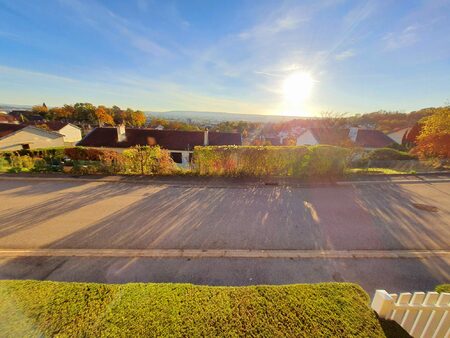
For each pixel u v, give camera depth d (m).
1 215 6.73
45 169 11.30
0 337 2.33
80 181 10.05
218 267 4.62
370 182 10.64
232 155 11.09
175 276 4.36
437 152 17.25
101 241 5.47
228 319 2.61
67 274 4.38
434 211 7.52
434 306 2.76
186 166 12.08
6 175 10.59
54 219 6.54
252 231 6.06
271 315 2.69
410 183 10.64
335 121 30.91
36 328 2.45
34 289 3.01
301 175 11.22
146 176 10.91
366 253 5.18
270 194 8.88
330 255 5.08
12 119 53.06
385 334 2.52
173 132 31.44
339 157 11.23
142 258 4.87
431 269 4.69
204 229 6.12
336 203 8.09
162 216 6.83
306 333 2.48
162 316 2.63
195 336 2.40
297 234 5.95
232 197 8.48
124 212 7.05
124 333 2.41
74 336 2.37
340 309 2.82
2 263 4.64
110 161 11.35
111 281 4.21
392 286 4.21
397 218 6.97
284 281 4.27
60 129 39.59
